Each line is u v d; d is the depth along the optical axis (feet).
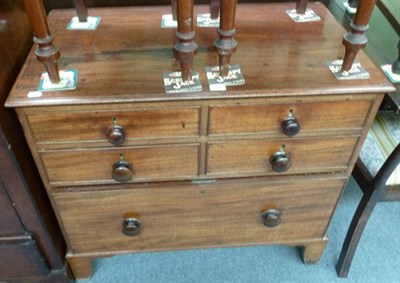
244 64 2.88
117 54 2.96
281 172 3.18
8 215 3.20
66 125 2.70
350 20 3.74
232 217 3.56
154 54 2.97
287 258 4.29
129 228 3.39
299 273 4.15
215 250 4.35
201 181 3.23
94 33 3.19
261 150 3.03
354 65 2.91
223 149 2.99
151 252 3.95
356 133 3.00
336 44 3.14
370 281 4.08
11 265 3.58
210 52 3.00
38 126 2.68
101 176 3.07
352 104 2.80
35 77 2.72
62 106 2.57
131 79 2.72
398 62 3.22
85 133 2.76
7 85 2.81
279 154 3.04
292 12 3.55
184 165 3.07
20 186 2.99
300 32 3.27
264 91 2.64
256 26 3.33
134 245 3.75
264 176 3.26
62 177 3.04
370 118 2.91
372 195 3.42
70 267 3.88
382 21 4.09
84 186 3.15
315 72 2.82
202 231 3.68
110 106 2.62
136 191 3.21
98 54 2.96
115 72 2.78
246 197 3.38
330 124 2.91
